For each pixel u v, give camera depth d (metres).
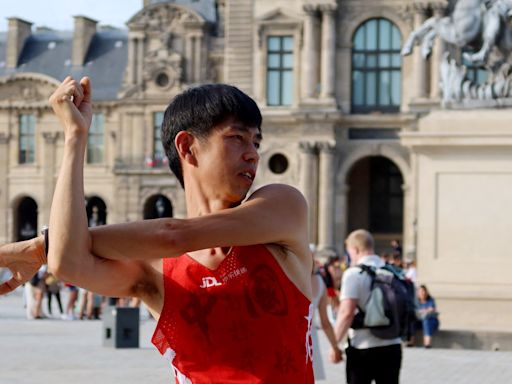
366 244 17.31
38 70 127.62
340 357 18.67
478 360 30.50
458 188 27.28
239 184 5.73
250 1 98.00
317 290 18.50
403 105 94.62
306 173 94.75
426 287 27.36
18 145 123.75
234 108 5.68
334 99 94.25
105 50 127.50
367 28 95.19
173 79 112.12
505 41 27.69
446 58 28.22
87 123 5.35
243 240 5.43
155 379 28.02
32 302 57.12
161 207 112.19
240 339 5.47
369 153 95.06
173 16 112.56
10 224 124.06
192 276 5.50
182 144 5.77
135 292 5.59
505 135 26.89
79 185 5.26
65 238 5.20
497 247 27.27
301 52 96.69
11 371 29.75
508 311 27.28
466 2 27.95
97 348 38.12
